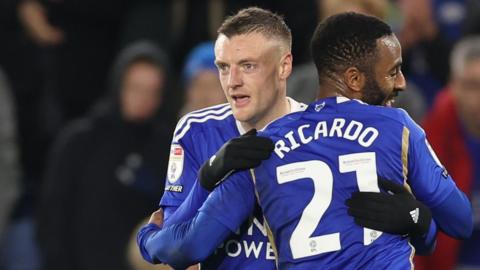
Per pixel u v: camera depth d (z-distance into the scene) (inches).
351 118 508.1
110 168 870.4
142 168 871.1
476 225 821.2
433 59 974.4
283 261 499.2
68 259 872.3
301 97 752.3
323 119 509.7
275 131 510.6
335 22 522.9
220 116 552.1
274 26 514.6
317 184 497.0
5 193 937.5
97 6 1019.3
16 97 1010.7
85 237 865.5
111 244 863.7
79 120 997.8
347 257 490.9
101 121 883.4
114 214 866.1
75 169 876.0
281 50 515.5
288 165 502.0
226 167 500.7
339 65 519.5
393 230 496.1
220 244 519.5
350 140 502.9
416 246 531.8
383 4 762.8
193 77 866.1
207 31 995.9
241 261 532.4
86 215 868.0
